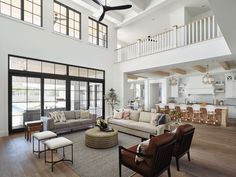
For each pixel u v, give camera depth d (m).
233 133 5.33
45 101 5.73
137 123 4.93
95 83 7.52
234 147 3.90
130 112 5.77
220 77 8.89
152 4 6.39
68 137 4.66
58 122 4.95
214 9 2.27
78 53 6.75
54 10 6.17
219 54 4.51
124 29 8.90
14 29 4.89
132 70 7.25
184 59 5.30
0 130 4.61
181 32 5.62
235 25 2.77
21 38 5.05
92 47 7.36
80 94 6.92
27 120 5.29
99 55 7.64
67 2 6.50
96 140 3.71
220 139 4.60
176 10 6.89
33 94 5.45
